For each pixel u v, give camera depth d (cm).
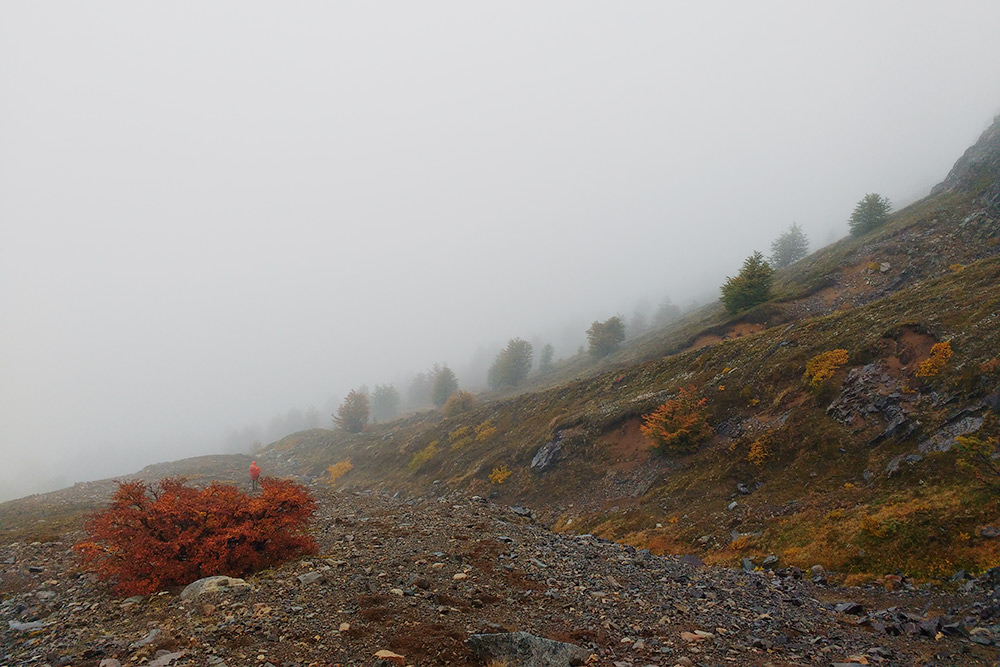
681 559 1411
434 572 973
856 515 1348
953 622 819
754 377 2448
